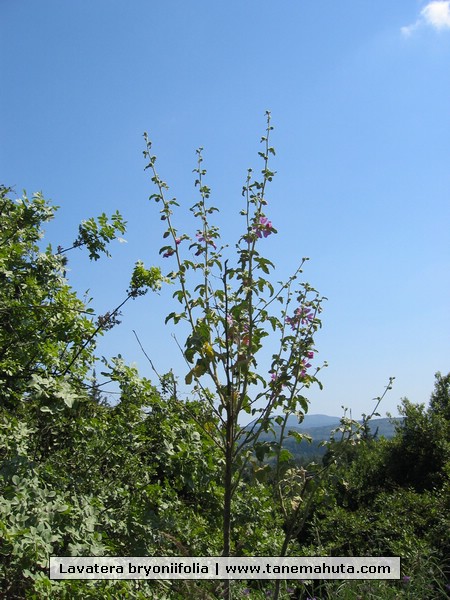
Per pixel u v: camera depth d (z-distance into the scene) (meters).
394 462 10.06
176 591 3.61
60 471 3.84
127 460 4.29
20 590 3.11
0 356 4.24
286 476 3.35
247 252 3.12
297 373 3.28
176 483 4.59
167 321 3.20
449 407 11.27
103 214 4.90
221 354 3.02
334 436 3.50
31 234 4.82
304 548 5.11
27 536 2.72
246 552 4.32
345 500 9.27
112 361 4.44
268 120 3.36
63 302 4.59
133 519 3.86
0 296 4.30
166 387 4.15
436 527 6.92
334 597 4.57
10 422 3.36
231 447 3.10
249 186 3.29
